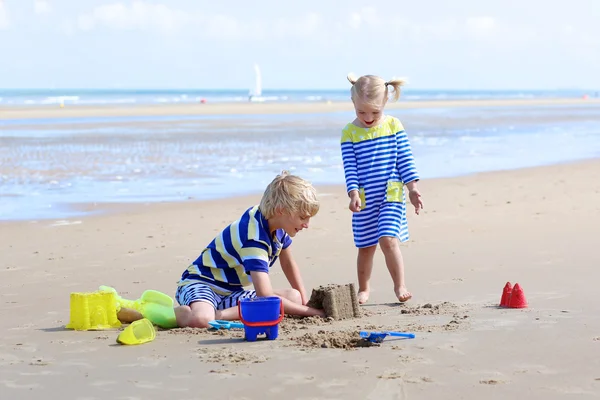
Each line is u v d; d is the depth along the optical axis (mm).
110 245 7859
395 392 3221
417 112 46844
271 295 4656
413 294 5605
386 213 5695
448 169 15258
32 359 3891
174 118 35312
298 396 3193
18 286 6055
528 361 3643
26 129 26344
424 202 10727
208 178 13734
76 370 3662
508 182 13031
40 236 8398
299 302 4980
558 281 5812
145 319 4422
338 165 15906
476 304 5137
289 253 5105
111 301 4770
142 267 6797
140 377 3516
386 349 3906
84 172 14430
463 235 8094
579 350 3824
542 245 7402
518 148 20484
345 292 4875
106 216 9750
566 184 12641
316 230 8609
